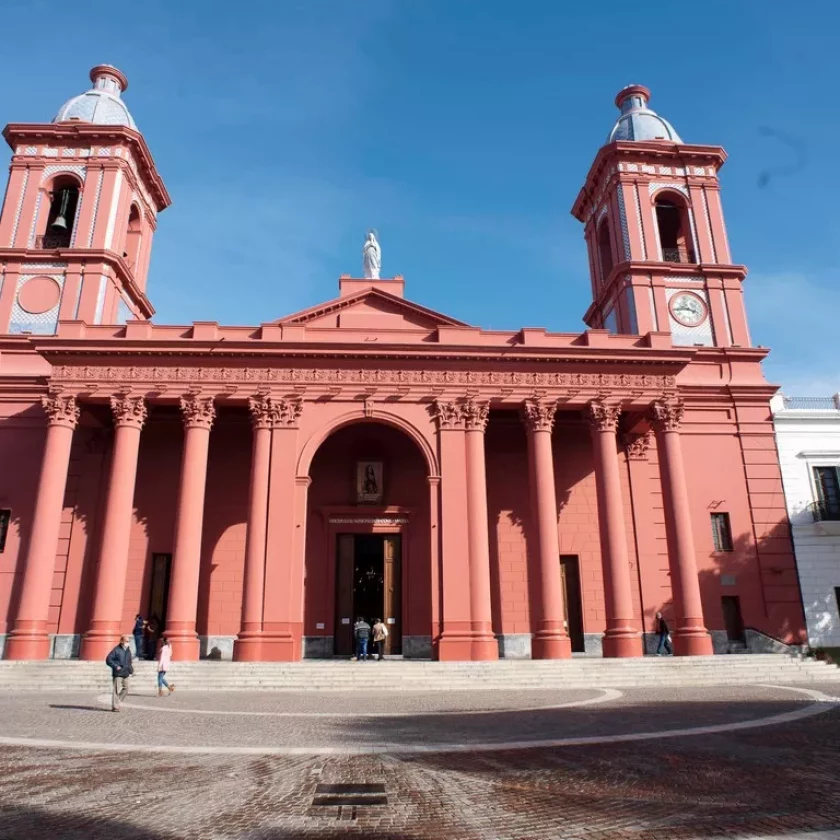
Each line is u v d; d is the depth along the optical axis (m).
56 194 32.34
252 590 23.19
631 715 13.20
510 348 26.27
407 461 29.34
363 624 24.88
